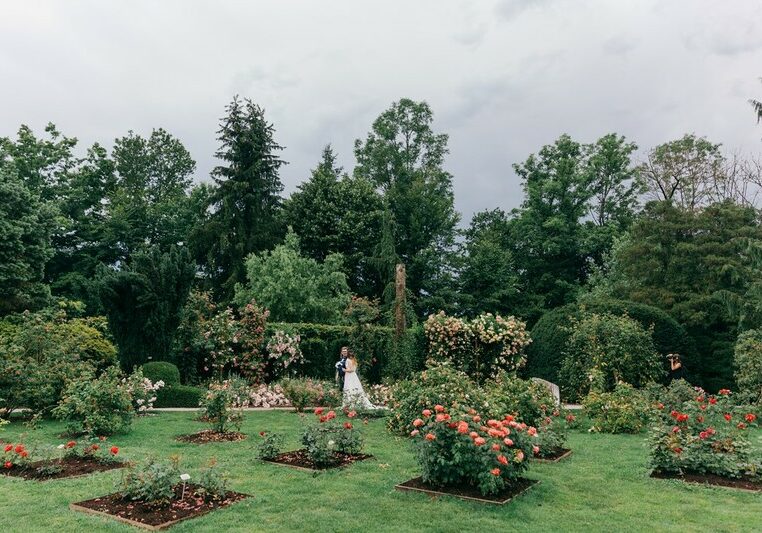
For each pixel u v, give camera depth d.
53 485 6.40
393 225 32.28
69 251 32.03
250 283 26.91
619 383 12.30
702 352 20.12
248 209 31.62
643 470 7.48
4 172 17.94
